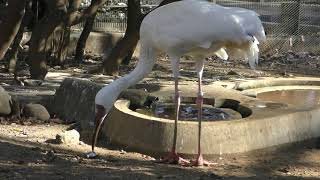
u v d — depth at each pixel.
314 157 7.17
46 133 7.94
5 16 12.10
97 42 16.02
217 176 6.12
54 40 13.40
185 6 6.48
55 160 6.43
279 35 16.70
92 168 6.18
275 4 17.03
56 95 9.41
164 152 6.93
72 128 8.38
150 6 17.12
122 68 13.66
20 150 6.76
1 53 11.35
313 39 16.58
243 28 6.17
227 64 14.67
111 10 17.28
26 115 8.76
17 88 10.52
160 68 13.48
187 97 8.66
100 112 6.57
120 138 7.40
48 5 11.86
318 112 7.95
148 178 5.91
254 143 7.16
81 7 15.91
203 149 6.89
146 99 8.59
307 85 11.46
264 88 11.05
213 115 8.02
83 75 11.98
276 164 6.80
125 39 12.24
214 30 6.23
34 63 11.66
